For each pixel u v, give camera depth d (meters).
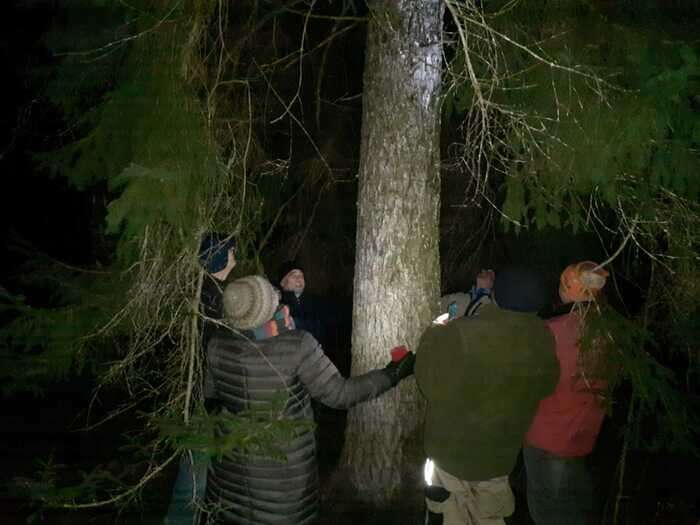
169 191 3.21
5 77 6.51
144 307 3.67
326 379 2.88
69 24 4.06
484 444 2.93
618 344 3.41
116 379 4.04
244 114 4.41
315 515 2.94
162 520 4.02
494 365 2.84
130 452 4.98
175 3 3.47
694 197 3.89
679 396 4.06
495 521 3.03
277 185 6.06
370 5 4.13
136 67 3.62
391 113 4.10
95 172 4.11
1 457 4.98
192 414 3.37
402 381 4.12
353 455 4.20
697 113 3.65
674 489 4.54
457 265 6.96
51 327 4.08
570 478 3.29
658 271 4.21
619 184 3.95
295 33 7.34
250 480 2.84
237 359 2.89
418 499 4.04
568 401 3.23
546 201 4.11
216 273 3.39
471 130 4.16
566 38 3.88
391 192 4.10
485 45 4.05
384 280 4.11
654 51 3.51
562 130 3.82
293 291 5.25
